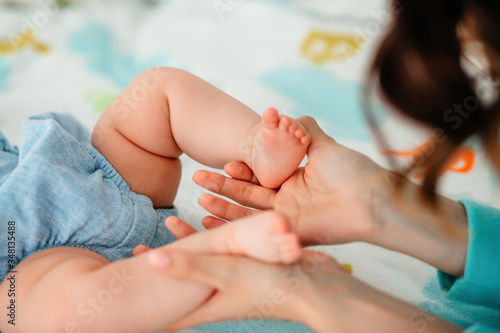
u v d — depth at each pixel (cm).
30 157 83
